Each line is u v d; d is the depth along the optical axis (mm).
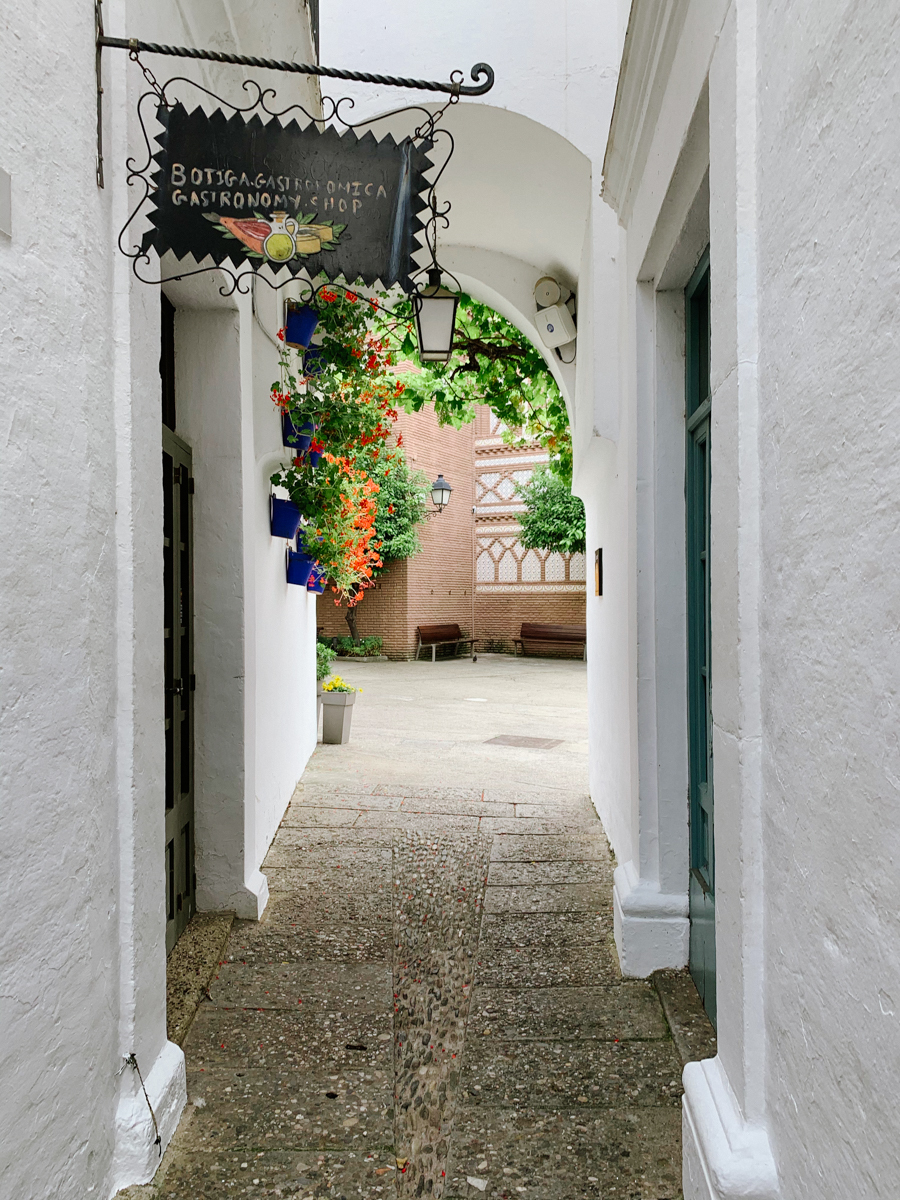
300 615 6840
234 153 2059
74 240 1878
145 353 2230
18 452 1660
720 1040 1998
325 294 4758
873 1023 1188
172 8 2539
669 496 3332
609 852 4887
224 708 3836
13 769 1637
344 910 4023
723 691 1910
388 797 6246
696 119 2221
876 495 1166
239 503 3809
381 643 19219
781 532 1588
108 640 2059
